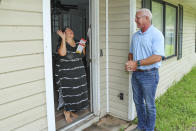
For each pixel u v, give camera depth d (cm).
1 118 148
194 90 435
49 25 175
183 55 565
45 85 179
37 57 169
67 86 247
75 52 249
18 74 156
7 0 143
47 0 171
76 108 257
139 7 272
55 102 332
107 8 277
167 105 338
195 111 307
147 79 221
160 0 349
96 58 268
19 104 159
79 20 534
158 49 207
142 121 249
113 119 290
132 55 245
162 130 250
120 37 271
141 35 220
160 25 374
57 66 250
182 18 504
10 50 148
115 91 291
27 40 159
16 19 150
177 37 481
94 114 284
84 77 264
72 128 246
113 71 288
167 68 427
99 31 268
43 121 181
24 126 165
